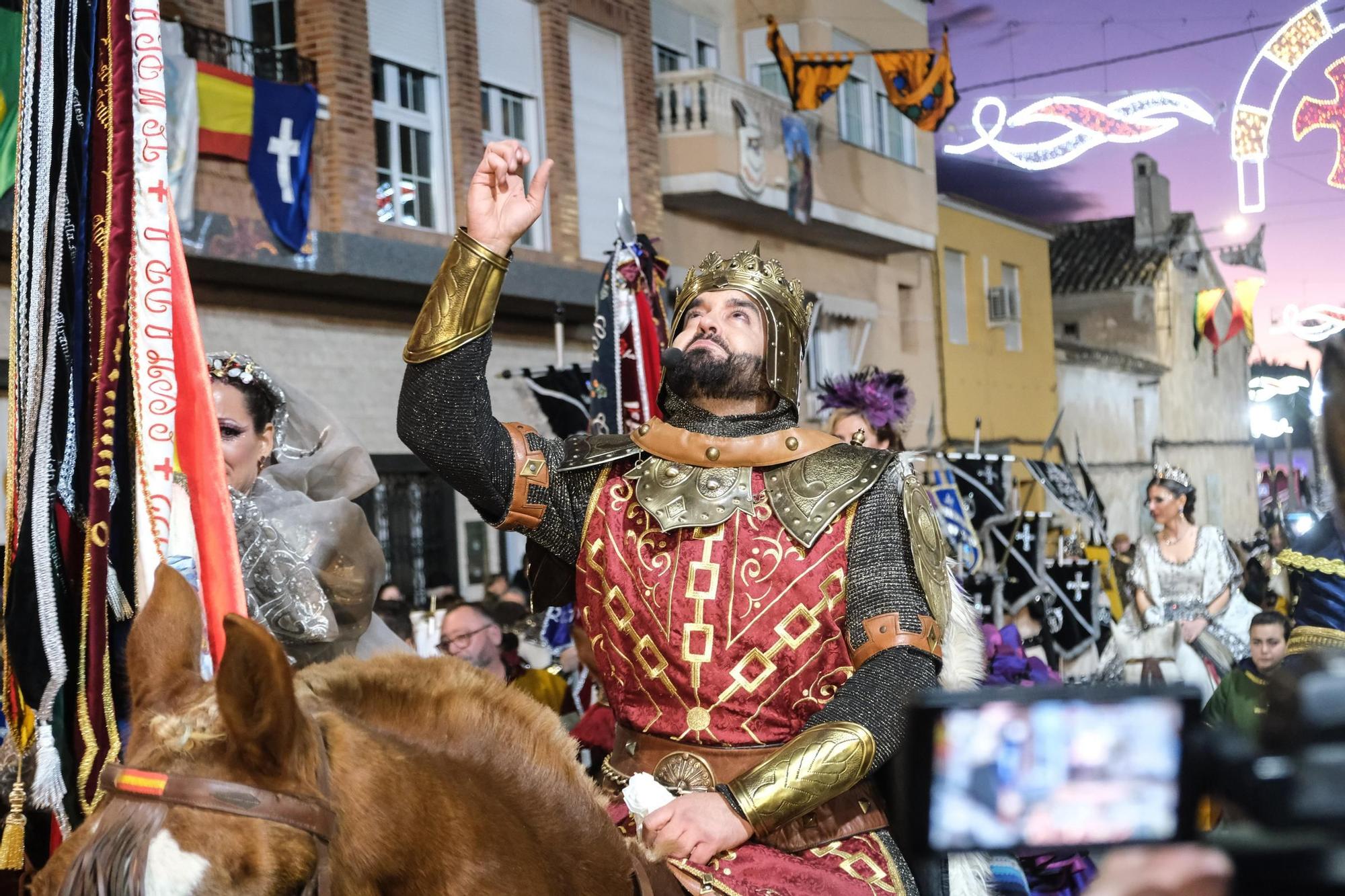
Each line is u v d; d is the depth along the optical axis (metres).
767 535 2.08
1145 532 7.62
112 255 1.96
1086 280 28.45
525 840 1.44
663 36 14.61
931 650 2.03
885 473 2.13
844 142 16.16
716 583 2.06
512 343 12.16
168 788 1.13
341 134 10.06
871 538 2.08
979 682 2.49
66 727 1.86
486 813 1.40
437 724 1.53
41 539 1.90
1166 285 28.09
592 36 12.94
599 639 2.16
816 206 15.48
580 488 2.21
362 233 10.18
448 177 11.42
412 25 11.12
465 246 2.08
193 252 8.95
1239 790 0.50
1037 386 22.20
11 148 7.46
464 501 11.50
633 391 5.48
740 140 14.09
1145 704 0.52
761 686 2.03
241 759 1.17
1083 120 15.42
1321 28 16.09
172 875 1.09
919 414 18.73
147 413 1.97
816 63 13.91
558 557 2.26
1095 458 25.31
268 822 1.14
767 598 2.05
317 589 2.61
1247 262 24.03
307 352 10.42
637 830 1.87
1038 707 0.53
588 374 9.09
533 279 11.70
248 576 2.56
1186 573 7.14
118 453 1.95
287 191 9.49
